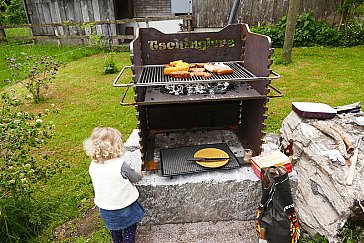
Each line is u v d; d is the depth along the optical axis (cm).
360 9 799
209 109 327
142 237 243
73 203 280
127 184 203
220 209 252
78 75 671
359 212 201
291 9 623
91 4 932
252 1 862
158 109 320
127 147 297
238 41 305
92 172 202
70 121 450
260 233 216
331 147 251
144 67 300
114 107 495
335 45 811
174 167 252
